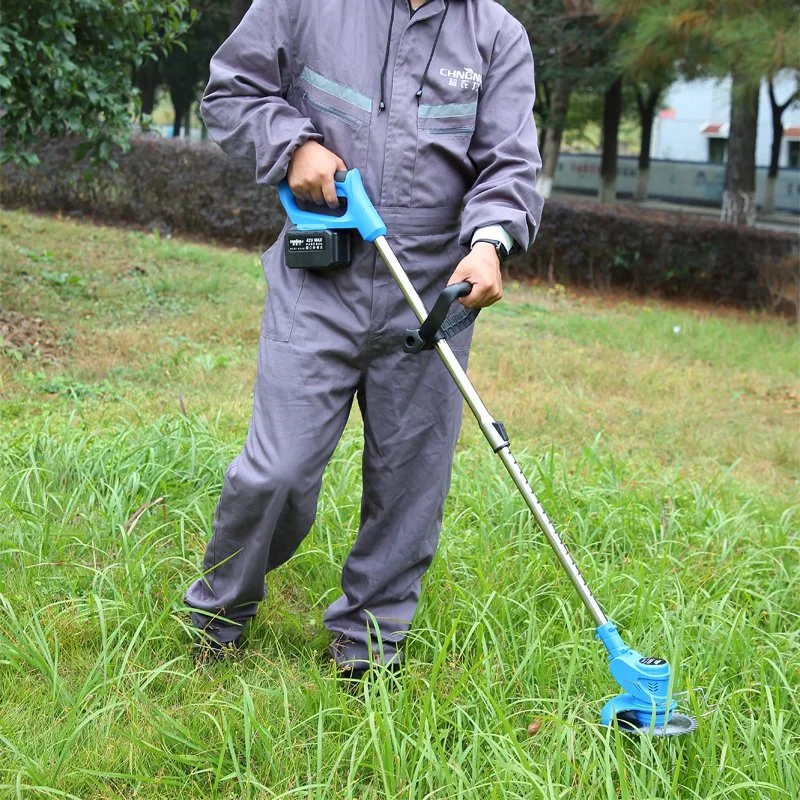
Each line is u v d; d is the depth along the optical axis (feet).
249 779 6.82
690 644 9.21
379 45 7.75
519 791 7.00
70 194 42.22
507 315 31.37
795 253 40.37
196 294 27.14
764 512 14.28
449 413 8.42
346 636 8.73
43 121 21.95
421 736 7.09
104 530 10.60
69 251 30.04
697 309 38.83
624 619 9.72
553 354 25.38
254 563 8.11
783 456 18.70
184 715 7.77
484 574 10.33
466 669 8.44
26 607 9.01
